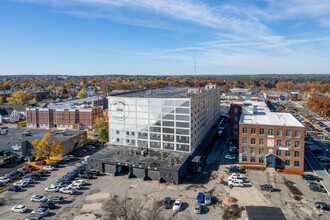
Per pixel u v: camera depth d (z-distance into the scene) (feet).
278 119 286.87
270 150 257.55
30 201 196.24
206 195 192.75
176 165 234.17
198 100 300.40
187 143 265.75
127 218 160.04
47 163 279.90
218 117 477.36
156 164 237.66
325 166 265.54
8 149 300.20
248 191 209.36
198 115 301.84
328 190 206.69
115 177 240.73
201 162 275.39
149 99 276.62
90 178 237.04
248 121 277.64
